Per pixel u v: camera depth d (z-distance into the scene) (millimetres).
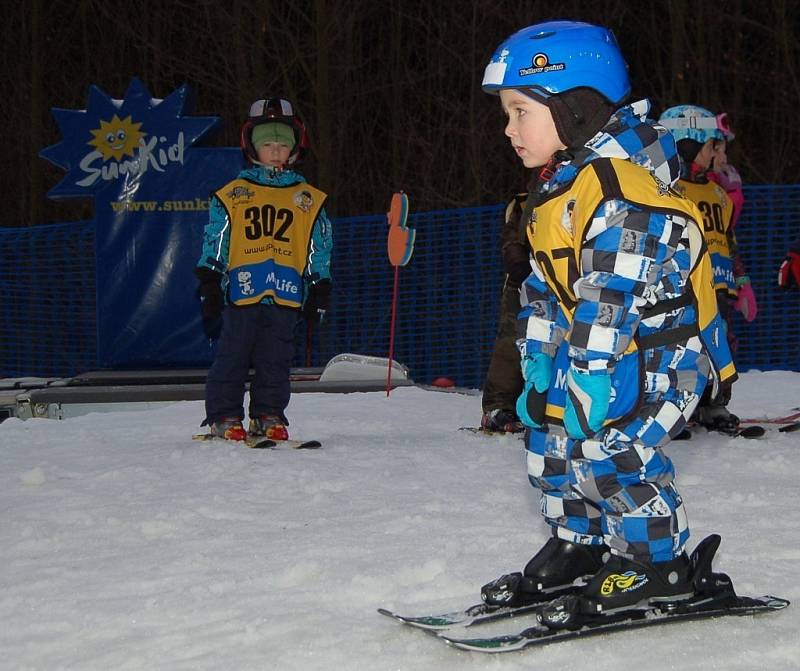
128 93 11547
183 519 4703
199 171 11500
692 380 3029
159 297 11523
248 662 2973
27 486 5484
